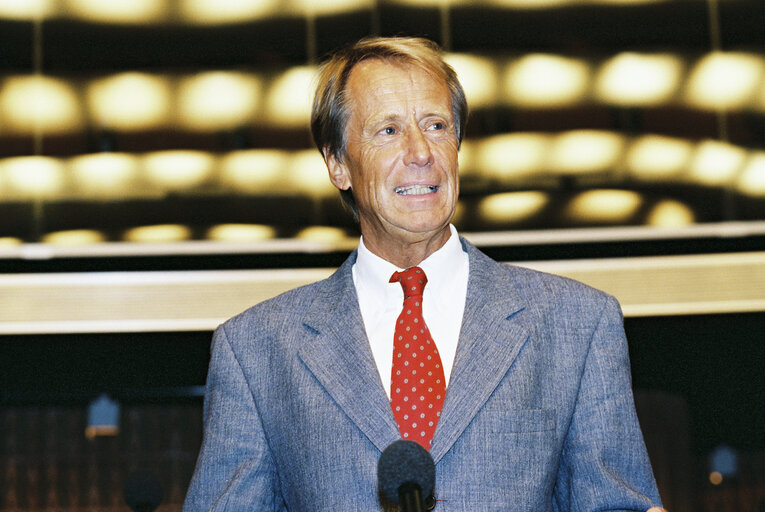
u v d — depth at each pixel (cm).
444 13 711
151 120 709
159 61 713
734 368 678
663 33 708
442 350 206
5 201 697
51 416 657
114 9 717
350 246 698
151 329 673
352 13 713
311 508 192
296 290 226
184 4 718
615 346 205
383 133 213
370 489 188
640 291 673
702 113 701
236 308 673
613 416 197
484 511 182
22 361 672
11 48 709
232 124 709
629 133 699
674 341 681
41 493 640
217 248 697
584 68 705
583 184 695
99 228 698
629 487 189
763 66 702
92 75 711
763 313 678
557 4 712
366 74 220
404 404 195
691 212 692
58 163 703
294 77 712
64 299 676
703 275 676
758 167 695
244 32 716
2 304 674
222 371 215
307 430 197
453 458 186
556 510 206
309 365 203
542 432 191
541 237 690
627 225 691
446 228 217
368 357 202
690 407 675
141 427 655
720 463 659
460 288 215
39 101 707
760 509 610
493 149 698
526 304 205
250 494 202
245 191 704
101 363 674
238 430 209
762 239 686
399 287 214
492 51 707
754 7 707
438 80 218
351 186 231
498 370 193
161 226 700
